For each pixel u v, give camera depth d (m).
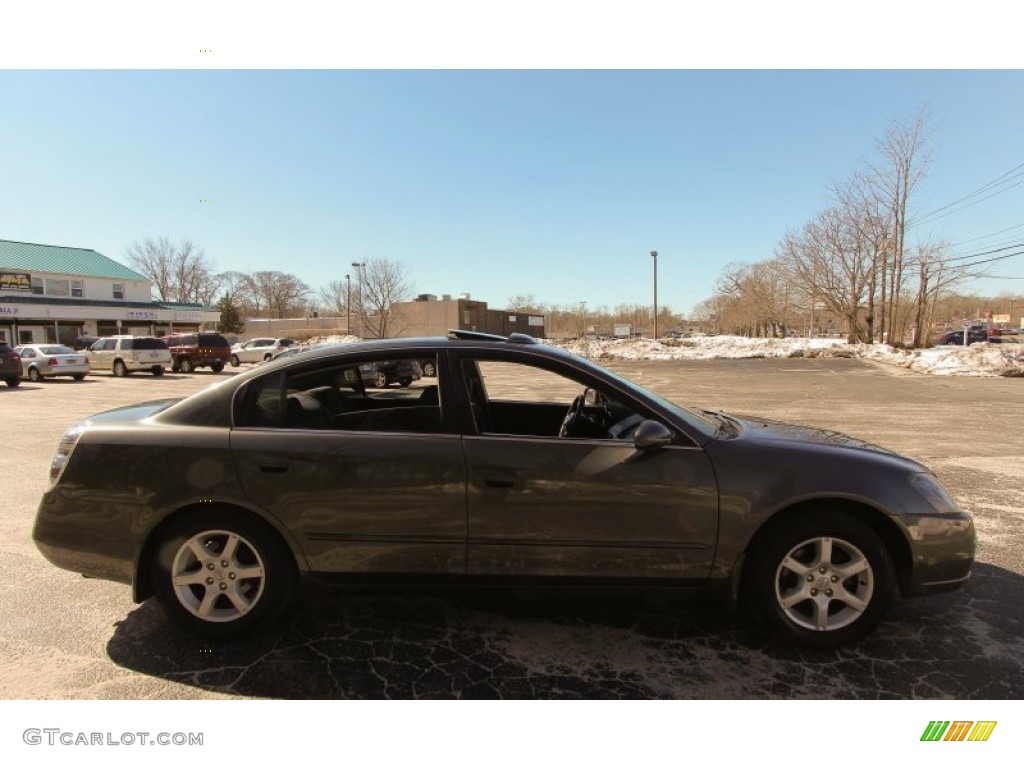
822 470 2.92
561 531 2.89
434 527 2.91
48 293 39.31
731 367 27.33
